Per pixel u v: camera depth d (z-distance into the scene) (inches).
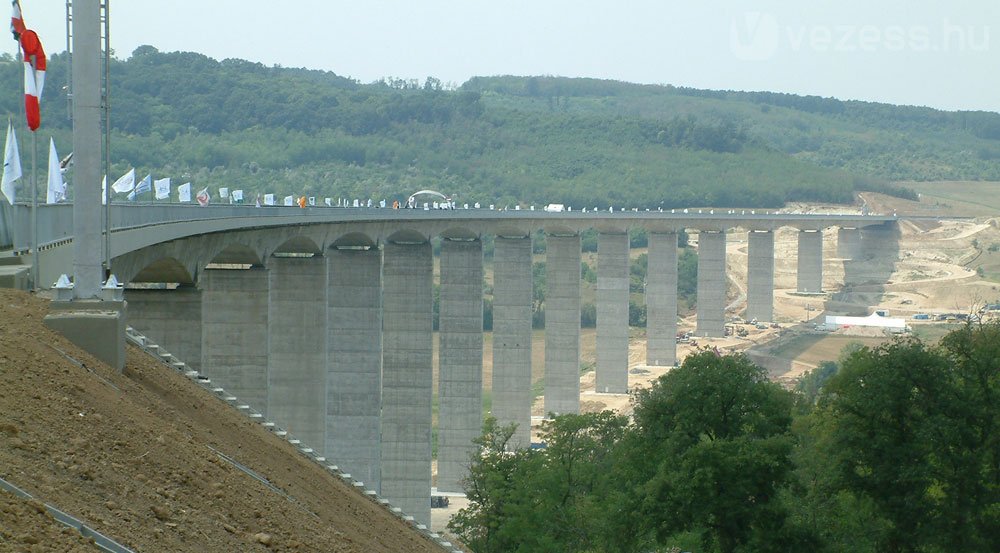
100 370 1765.5
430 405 6609.3
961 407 3762.3
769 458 3641.7
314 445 5260.8
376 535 1947.6
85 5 2041.1
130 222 3218.5
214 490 1454.2
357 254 6003.9
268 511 1512.1
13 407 1336.1
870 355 3929.6
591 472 4734.3
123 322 1935.3
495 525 4884.4
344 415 5954.7
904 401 3784.5
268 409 4731.8
